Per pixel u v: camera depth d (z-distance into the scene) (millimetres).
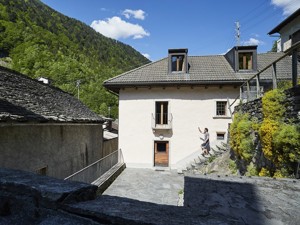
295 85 4617
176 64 15688
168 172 13625
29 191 1570
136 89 15133
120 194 9336
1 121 5273
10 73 10023
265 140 5238
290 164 4492
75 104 13758
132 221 1246
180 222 1235
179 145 14609
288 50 4863
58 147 8445
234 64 15258
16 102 7137
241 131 7059
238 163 7918
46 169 7664
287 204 3088
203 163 11492
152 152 14781
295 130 4301
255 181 4176
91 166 9102
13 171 2012
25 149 6531
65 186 1575
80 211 1392
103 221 1323
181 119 14703
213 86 14523
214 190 3684
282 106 4996
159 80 14445
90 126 11977
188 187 3834
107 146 15828
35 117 6539
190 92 14766
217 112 14633
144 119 14969
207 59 17422
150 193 9586
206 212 1419
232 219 1343
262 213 2775
